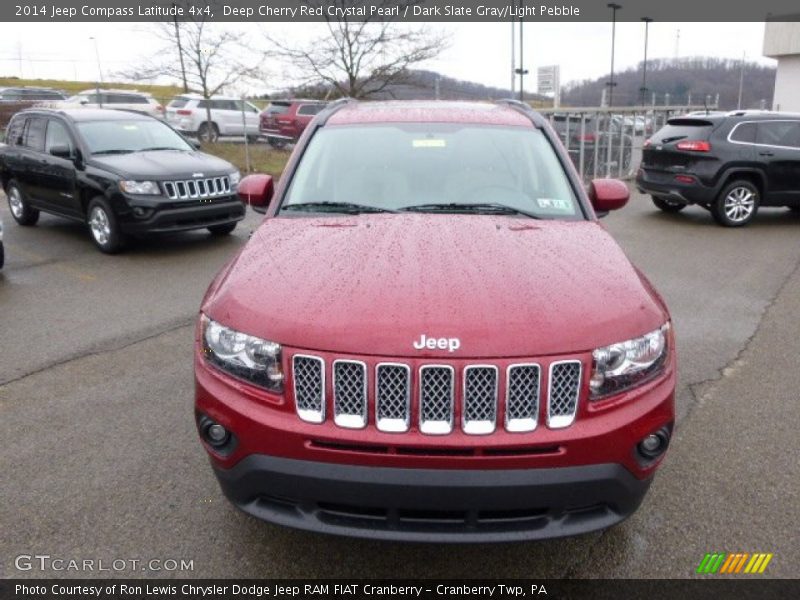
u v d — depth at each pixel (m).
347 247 2.93
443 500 2.28
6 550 2.88
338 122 4.13
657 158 11.19
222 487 2.60
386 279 2.60
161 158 8.80
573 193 3.66
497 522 2.37
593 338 2.37
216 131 23.03
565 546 2.94
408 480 2.27
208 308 2.69
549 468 2.30
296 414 2.36
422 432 2.28
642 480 2.48
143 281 7.25
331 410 2.32
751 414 4.18
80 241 9.31
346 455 2.29
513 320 2.37
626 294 2.63
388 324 2.34
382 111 4.26
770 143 10.54
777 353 5.21
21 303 6.45
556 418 2.33
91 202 8.57
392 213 3.43
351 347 2.30
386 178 3.69
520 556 2.88
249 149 20.55
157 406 4.25
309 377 2.35
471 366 2.26
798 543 2.96
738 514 3.16
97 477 3.44
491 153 3.85
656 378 2.54
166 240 9.37
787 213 12.31
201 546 2.93
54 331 5.66
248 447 2.40
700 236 9.98
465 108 4.37
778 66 33.97
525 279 2.62
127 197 8.12
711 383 4.65
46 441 3.80
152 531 3.02
